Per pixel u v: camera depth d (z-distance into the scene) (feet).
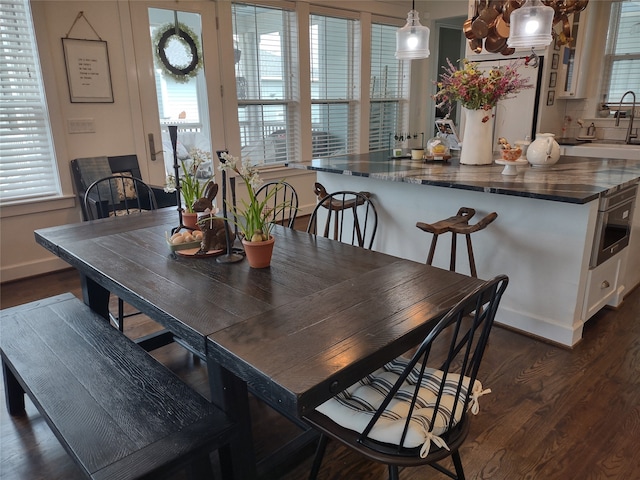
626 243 9.04
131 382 4.89
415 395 3.72
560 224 7.72
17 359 5.32
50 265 12.10
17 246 11.53
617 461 5.45
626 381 6.98
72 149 11.87
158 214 8.66
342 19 17.08
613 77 16.07
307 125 16.75
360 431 4.01
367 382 4.67
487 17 9.82
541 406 6.46
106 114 12.26
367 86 18.37
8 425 6.29
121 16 12.07
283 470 5.27
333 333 3.94
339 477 5.36
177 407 4.49
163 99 13.38
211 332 4.00
